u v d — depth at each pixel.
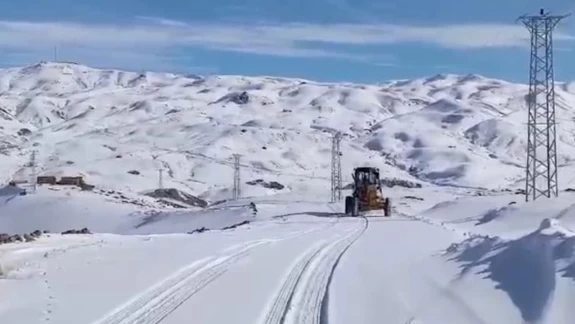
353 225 49.19
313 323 13.48
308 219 58.62
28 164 171.38
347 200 66.19
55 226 89.69
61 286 16.53
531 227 41.34
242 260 23.61
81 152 191.38
